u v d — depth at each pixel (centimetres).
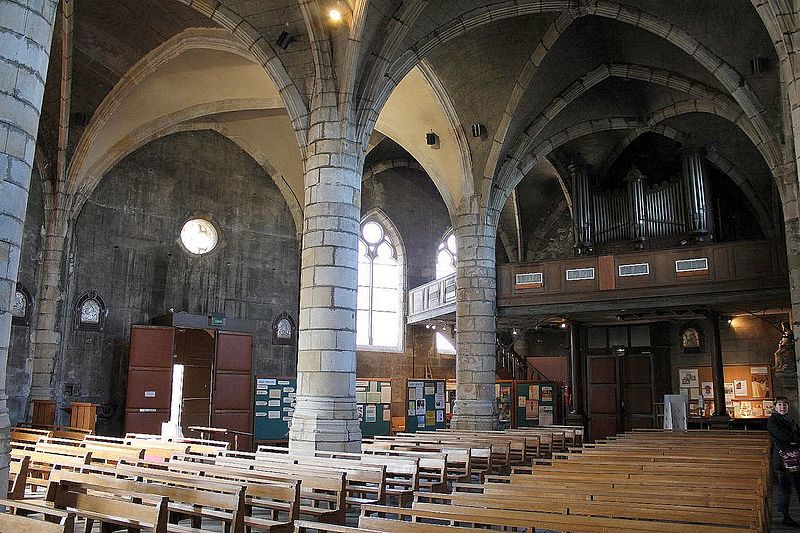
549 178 2928
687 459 1088
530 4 1727
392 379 2906
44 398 1922
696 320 2702
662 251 2095
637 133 2495
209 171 2416
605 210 2558
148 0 1700
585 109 2347
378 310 2953
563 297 2205
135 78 1941
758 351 2570
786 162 1733
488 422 2016
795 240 1689
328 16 1509
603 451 1281
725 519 598
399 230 3038
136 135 2156
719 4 1686
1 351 728
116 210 2183
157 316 2220
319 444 1323
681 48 1808
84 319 2072
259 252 2498
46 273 1972
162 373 2072
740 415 2558
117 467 901
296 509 702
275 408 2255
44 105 1959
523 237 3098
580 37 1984
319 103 1508
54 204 2005
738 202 2583
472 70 2005
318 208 1452
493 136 2112
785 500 1119
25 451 1132
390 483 1067
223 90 2141
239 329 2233
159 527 527
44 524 466
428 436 1647
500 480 1106
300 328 1423
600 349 2903
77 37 1808
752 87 1778
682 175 2380
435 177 2234
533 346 3130
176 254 2300
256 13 1571
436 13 1648
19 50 762
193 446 1241
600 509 636
